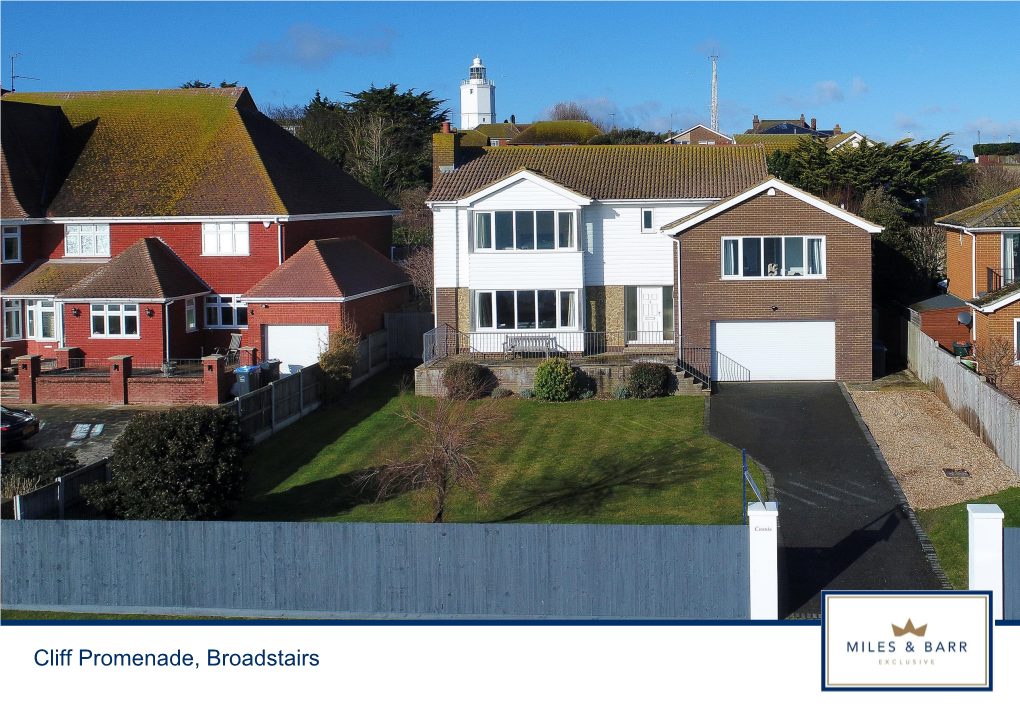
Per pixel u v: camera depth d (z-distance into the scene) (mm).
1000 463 27875
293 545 19625
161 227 45844
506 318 41125
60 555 20172
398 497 26703
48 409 36156
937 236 50500
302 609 19672
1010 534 17922
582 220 40969
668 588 18703
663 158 44562
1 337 45062
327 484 28047
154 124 49688
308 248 43375
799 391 37094
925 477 27250
